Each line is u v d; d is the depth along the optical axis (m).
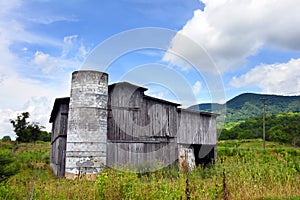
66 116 17.03
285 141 52.66
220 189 8.46
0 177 8.66
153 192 7.78
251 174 11.45
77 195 8.00
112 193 7.58
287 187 10.02
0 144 38.09
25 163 18.56
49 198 7.59
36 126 35.12
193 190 8.23
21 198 7.62
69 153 14.94
